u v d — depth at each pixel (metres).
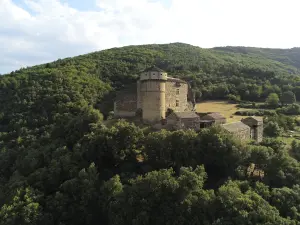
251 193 41.00
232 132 59.22
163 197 41.22
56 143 63.53
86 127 64.62
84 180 46.19
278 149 57.25
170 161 50.88
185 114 65.94
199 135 53.28
